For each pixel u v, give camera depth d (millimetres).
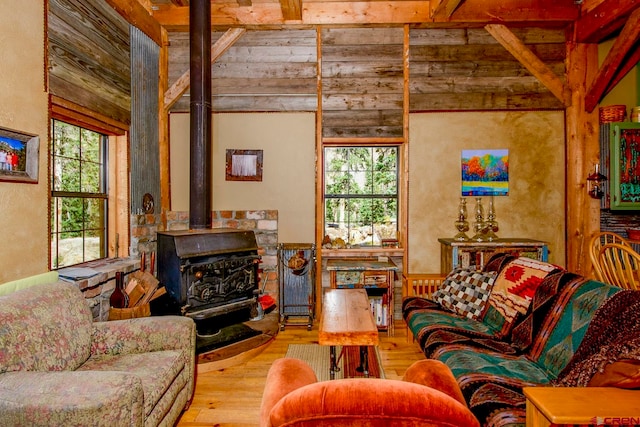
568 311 2092
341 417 854
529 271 2605
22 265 2332
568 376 1538
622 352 1379
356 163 4477
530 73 4293
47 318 1827
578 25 4105
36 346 1707
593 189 4004
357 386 892
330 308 2617
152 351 2172
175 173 4344
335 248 4273
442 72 4305
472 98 4301
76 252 3062
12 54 2238
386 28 4293
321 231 4320
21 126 2312
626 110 4152
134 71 3660
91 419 1364
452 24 4199
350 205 4484
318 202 4324
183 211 4230
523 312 2416
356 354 3270
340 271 3770
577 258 4137
